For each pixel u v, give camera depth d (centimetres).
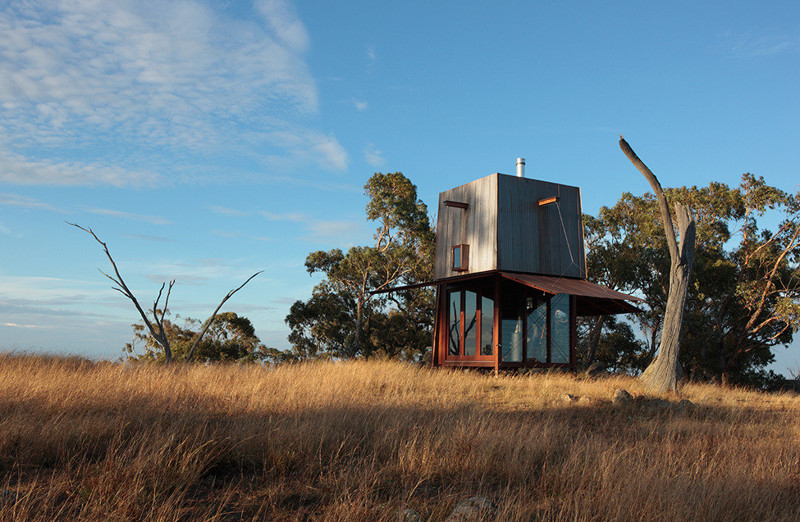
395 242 3406
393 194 3419
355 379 1405
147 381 1117
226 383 1195
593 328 3272
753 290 2769
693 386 1769
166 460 569
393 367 1661
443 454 679
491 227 2048
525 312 2038
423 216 3425
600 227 3177
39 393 905
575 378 1858
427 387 1426
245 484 570
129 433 700
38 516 441
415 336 3316
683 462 673
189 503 505
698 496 532
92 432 677
